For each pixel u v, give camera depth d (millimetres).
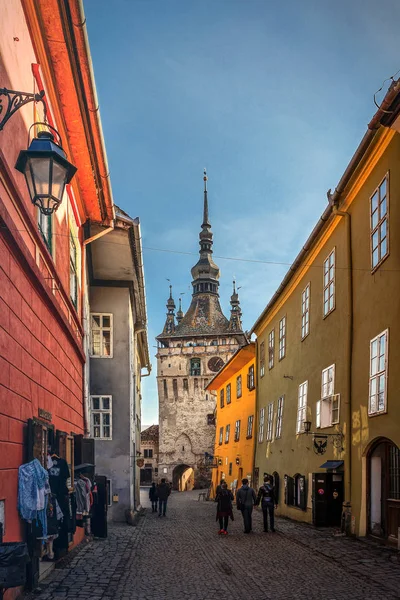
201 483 91062
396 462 13055
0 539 6738
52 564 10695
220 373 44094
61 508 10461
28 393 8914
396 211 13234
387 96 11273
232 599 8562
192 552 13641
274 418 27000
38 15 9508
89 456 15055
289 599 8508
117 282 23453
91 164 13805
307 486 19859
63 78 10953
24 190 8836
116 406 22797
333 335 17844
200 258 110688
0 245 7234
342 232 17297
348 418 15828
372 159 14711
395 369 12953
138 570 11078
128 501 22406
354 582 9656
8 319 7656
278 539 15477
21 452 8336
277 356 26922
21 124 8703
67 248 13570
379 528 13859
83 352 16062
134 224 17984
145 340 33688
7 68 7965
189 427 93125
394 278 13250
